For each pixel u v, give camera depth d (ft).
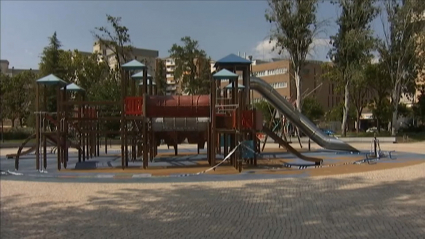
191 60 228.43
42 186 46.39
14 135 154.10
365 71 166.50
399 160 73.82
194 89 226.17
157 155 92.17
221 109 71.77
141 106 65.41
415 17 151.53
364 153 91.20
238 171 59.88
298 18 149.07
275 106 87.04
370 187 41.63
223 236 24.57
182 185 45.85
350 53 154.61
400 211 30.12
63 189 43.88
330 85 298.76
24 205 34.96
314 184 44.93
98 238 24.59
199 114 65.92
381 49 159.94
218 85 75.97
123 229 26.55
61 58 177.99
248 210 31.83
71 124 72.74
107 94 146.30
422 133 184.14
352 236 23.98
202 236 24.64
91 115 78.64
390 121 185.78
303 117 89.51
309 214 30.04
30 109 177.58
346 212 30.30
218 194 39.47
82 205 34.68
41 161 78.23
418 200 34.19
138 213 31.27
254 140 65.51
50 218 29.96
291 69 180.24
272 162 73.46
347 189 40.81
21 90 181.06
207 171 60.34
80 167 68.90
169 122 67.97
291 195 38.17
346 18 155.12
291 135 144.15
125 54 179.11
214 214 30.58
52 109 135.64
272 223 27.61
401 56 156.56
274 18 151.23
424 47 154.30
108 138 139.33
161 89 231.71
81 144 87.10
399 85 161.79
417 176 49.37
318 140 89.61
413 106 200.95
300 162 73.36
